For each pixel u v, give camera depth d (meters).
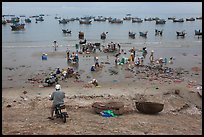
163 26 114.00
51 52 44.06
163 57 41.03
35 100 20.09
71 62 36.09
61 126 12.52
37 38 64.25
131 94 22.33
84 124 13.05
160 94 22.38
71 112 16.33
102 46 48.78
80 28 99.12
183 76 29.25
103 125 12.98
